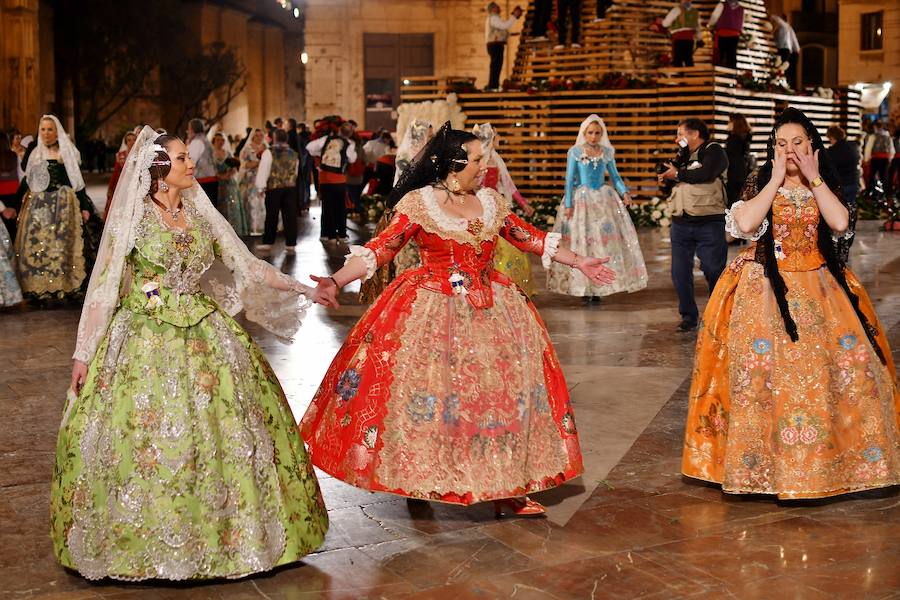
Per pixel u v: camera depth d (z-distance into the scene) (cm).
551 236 479
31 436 584
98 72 4519
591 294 1023
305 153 2225
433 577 394
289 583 390
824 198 467
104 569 380
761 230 472
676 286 875
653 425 597
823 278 475
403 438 435
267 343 834
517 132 2084
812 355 463
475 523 448
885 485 469
